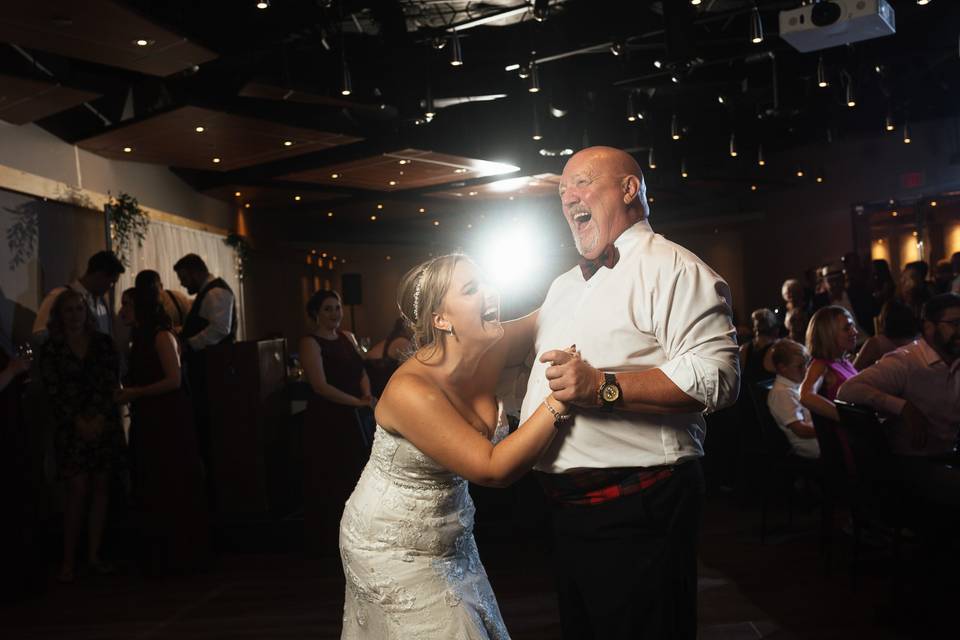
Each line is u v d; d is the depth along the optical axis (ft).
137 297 16.05
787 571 14.51
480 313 6.58
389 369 18.88
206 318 19.97
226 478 18.01
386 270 69.46
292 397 24.61
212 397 17.98
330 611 13.62
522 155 34.27
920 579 11.62
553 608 13.24
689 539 6.38
